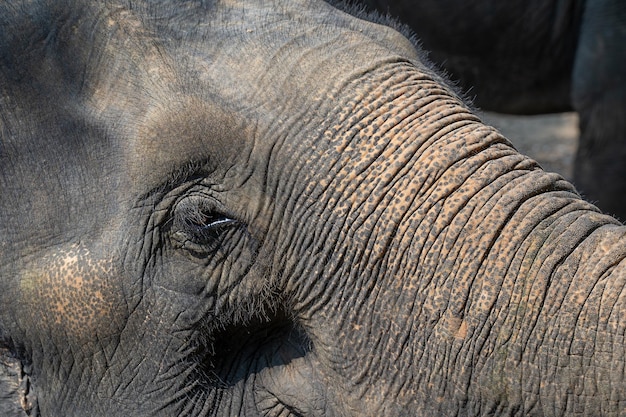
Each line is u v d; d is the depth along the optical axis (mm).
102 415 4742
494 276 4199
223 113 4469
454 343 4246
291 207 4480
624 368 4051
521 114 12320
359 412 4461
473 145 4387
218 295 4625
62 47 4582
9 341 4734
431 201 4309
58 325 4629
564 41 11609
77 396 4746
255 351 4875
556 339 4137
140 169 4504
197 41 4566
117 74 4559
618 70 11164
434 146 4383
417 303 4301
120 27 4578
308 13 4723
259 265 4586
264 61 4527
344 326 4453
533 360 4168
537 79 11906
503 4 11367
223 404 4832
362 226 4375
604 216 4344
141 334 4629
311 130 4457
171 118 4469
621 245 4180
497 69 11852
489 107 12266
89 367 4691
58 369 4727
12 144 4586
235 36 4582
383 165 4383
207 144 4469
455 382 4277
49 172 4594
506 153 4422
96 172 4570
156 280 4586
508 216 4246
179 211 4539
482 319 4199
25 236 4605
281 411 4816
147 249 4555
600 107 11336
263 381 4820
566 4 11398
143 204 4535
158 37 4566
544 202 4285
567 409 4148
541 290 4156
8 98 4578
